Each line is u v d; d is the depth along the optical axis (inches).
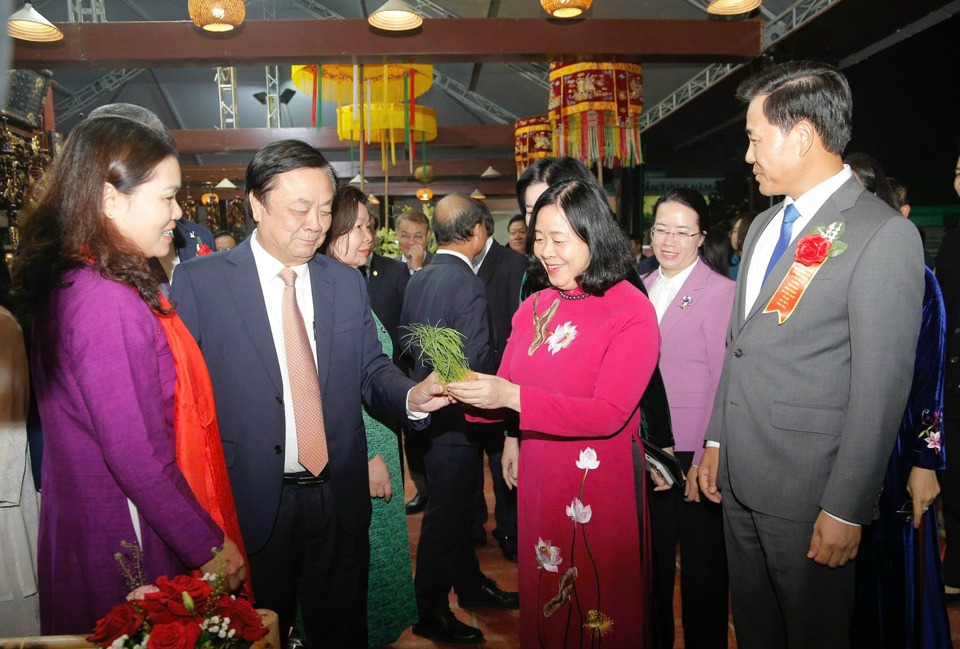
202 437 54.5
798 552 58.5
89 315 46.4
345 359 68.7
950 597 100.3
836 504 53.9
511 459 80.4
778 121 57.6
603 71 233.5
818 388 56.7
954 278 98.3
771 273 60.2
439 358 60.6
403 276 121.9
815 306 56.4
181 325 55.3
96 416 46.1
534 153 359.9
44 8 351.6
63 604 48.5
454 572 100.9
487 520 135.2
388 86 269.1
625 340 59.9
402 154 536.4
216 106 489.4
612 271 61.2
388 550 82.8
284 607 67.1
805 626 59.2
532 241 72.8
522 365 66.4
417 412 67.7
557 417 58.2
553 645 62.9
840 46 220.2
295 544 67.6
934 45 197.2
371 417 81.0
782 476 58.4
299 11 423.5
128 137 48.6
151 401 48.7
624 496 61.2
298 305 67.6
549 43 217.0
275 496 64.3
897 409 53.0
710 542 77.4
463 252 94.7
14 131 148.6
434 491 92.4
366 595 73.4
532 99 434.9
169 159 50.6
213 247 98.1
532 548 64.3
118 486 48.5
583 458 61.5
